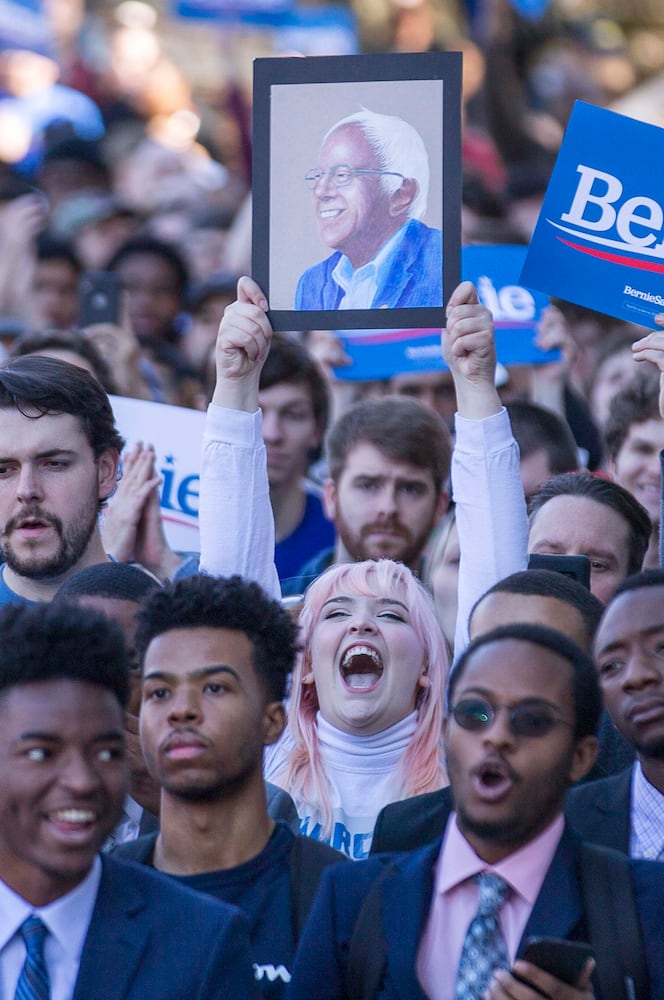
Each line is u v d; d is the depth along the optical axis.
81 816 11.06
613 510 18.34
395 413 21.31
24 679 11.22
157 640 13.20
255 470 16.59
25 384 16.80
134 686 14.38
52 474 16.81
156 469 21.89
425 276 16.45
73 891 11.28
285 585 21.25
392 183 16.48
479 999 11.39
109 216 36.75
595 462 26.83
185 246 37.22
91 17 46.22
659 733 13.54
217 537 16.47
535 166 42.12
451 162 16.45
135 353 25.69
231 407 16.61
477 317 16.41
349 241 16.47
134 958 11.15
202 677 13.02
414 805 14.18
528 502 19.30
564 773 11.77
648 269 17.11
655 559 21.11
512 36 44.66
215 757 12.91
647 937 11.39
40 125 44.41
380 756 15.77
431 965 11.61
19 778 11.05
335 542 24.39
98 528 17.39
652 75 46.34
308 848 13.34
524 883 11.69
